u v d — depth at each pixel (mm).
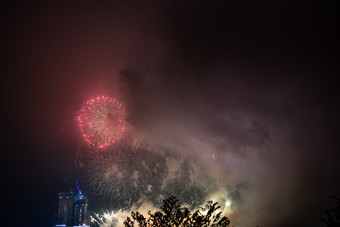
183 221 9438
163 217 9312
